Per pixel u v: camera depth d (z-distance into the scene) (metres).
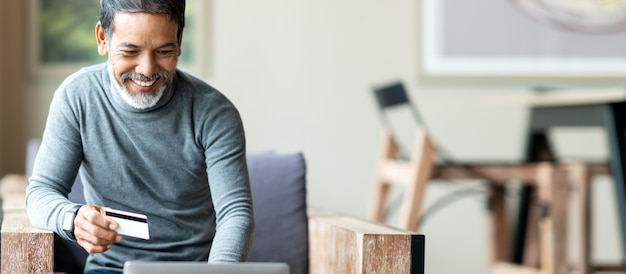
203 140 1.89
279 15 5.09
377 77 5.15
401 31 5.16
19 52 4.95
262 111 5.09
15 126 4.95
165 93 1.85
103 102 1.88
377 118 5.16
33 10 4.94
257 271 1.48
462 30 5.20
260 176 2.41
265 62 5.09
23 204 2.37
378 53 5.15
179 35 1.77
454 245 5.21
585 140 5.27
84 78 1.90
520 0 5.23
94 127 1.88
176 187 1.92
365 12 5.14
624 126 3.67
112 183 1.90
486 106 5.21
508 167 3.94
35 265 1.73
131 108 1.85
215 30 5.06
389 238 1.78
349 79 5.14
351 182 5.15
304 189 2.43
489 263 4.48
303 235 2.38
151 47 1.72
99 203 1.92
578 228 4.11
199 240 1.97
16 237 1.73
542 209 3.94
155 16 1.70
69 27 4.97
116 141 1.88
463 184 5.20
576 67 5.25
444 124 5.20
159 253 1.96
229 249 1.76
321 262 2.15
